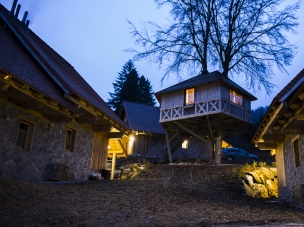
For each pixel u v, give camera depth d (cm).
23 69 944
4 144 898
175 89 2341
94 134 1539
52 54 1606
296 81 775
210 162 2191
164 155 2939
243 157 2952
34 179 1030
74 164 1318
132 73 5284
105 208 655
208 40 2719
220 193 1124
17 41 1215
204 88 2194
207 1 2645
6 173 900
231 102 2178
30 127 1041
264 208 857
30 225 477
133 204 734
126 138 1870
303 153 970
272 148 1416
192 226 527
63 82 1101
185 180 1453
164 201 815
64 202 679
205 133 2491
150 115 3259
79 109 1181
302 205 921
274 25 2516
